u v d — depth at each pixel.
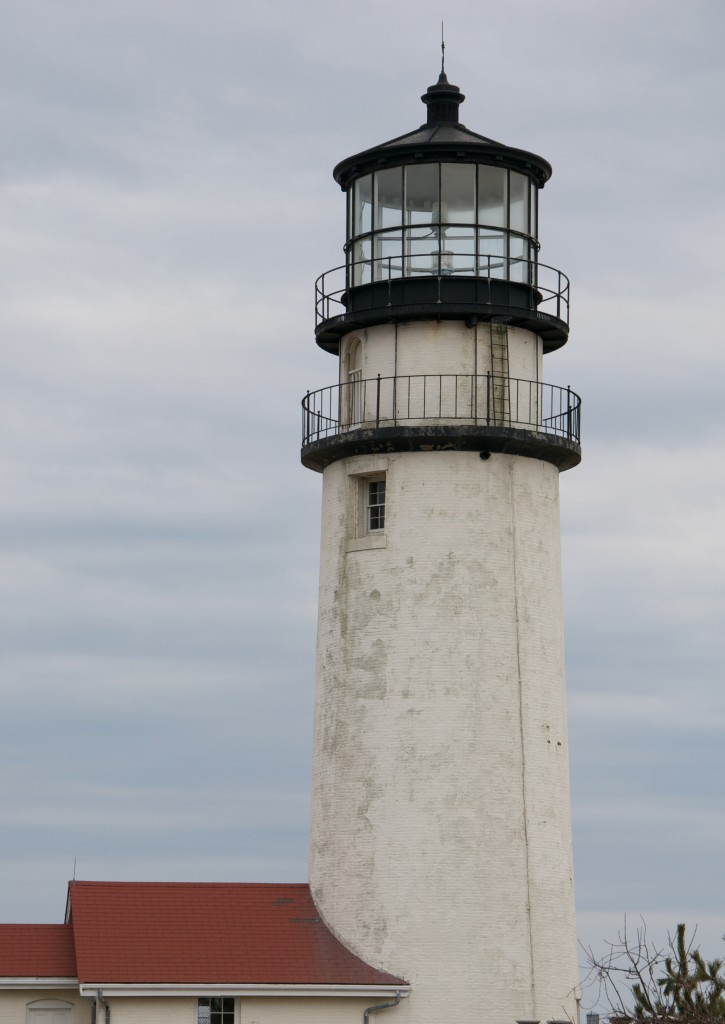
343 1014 58.34
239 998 57.91
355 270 63.22
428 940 59.09
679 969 52.31
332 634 62.62
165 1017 57.12
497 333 62.12
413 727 60.34
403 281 61.91
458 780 59.91
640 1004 51.69
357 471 62.59
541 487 63.00
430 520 61.22
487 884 59.47
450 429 60.94
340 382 64.25
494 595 61.06
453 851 59.50
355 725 61.25
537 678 61.53
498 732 60.38
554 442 62.34
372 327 62.78
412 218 62.34
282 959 58.91
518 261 62.81
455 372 61.75
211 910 60.16
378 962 59.31
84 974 56.50
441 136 62.88
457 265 61.91
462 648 60.56
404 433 60.97
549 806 61.12
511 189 62.91
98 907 59.12
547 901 60.38
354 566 62.22
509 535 61.66
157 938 58.50
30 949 58.44
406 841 59.78
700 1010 51.09
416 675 60.56
